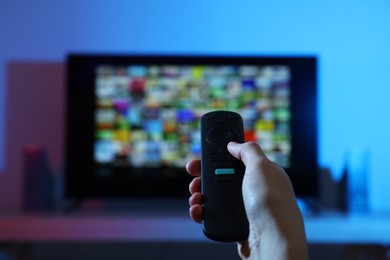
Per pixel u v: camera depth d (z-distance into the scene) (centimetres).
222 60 137
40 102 152
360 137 152
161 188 136
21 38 152
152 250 156
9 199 150
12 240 114
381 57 153
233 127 61
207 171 57
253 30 154
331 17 154
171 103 137
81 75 136
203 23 154
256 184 52
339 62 153
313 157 135
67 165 134
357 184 133
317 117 136
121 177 136
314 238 114
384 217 120
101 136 136
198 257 154
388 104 152
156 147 137
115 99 136
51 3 153
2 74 151
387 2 154
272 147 136
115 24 154
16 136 151
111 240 113
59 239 113
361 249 125
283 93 137
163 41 154
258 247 51
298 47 153
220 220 54
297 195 135
